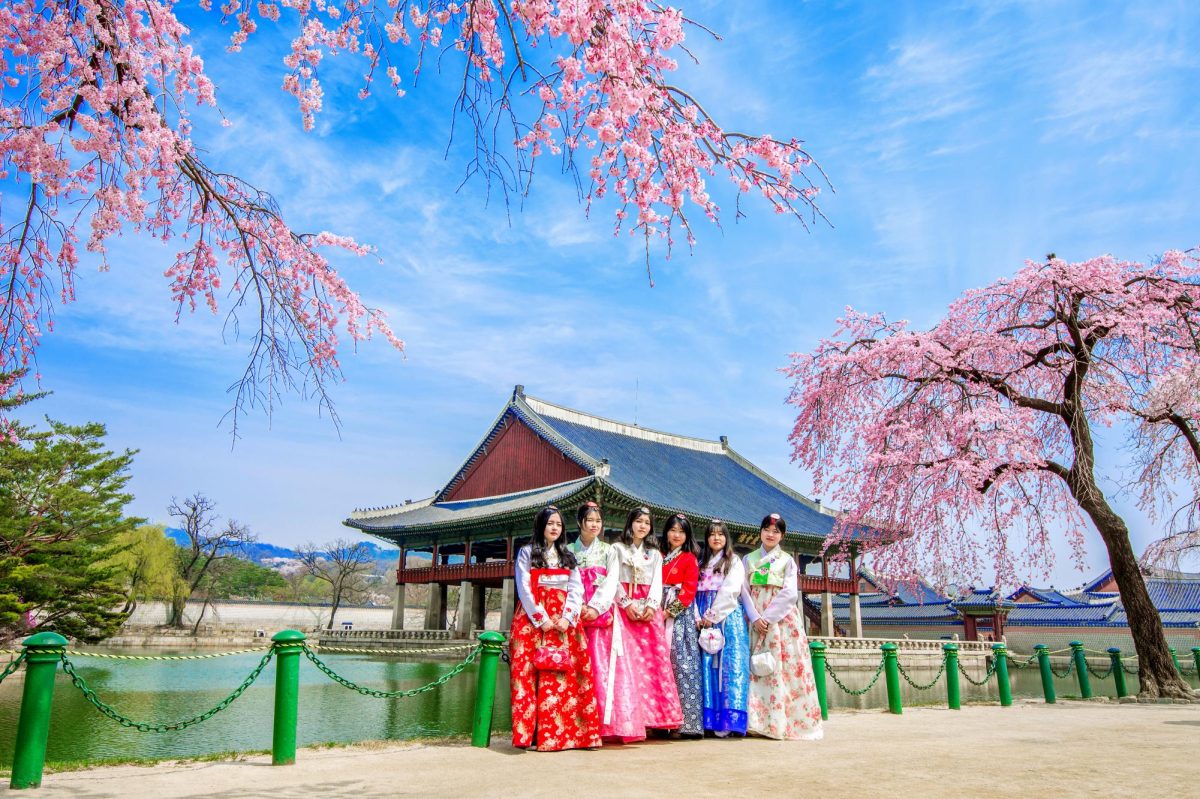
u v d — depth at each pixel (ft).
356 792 15.17
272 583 263.08
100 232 18.38
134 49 16.52
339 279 23.18
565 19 14.38
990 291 53.98
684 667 22.40
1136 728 26.63
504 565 124.26
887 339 54.34
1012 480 50.80
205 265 22.45
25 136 16.02
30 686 16.53
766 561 23.47
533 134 16.70
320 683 77.30
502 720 50.06
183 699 61.67
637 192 17.04
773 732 22.09
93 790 15.80
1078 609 143.02
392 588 314.55
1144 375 50.08
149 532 147.64
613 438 151.12
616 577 21.02
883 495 52.19
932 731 25.35
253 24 17.42
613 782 15.53
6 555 87.25
